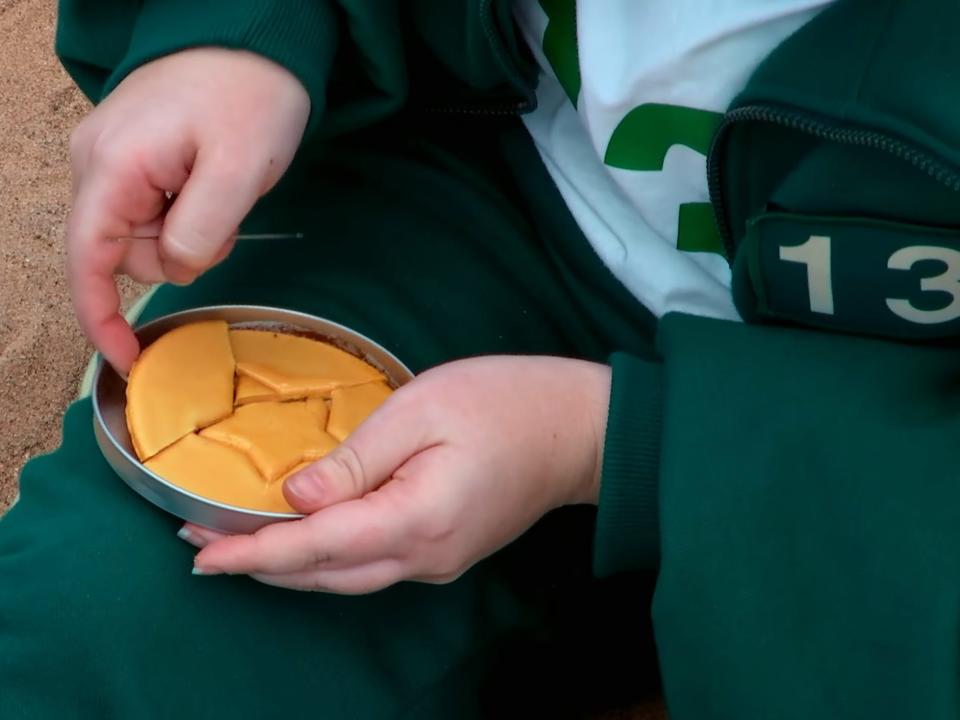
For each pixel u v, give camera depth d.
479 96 0.92
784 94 0.80
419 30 0.90
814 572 0.77
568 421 0.83
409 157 0.94
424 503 0.79
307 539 0.77
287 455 0.80
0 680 0.79
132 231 0.82
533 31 0.88
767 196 0.84
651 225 0.89
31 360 1.09
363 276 0.91
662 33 0.83
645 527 0.82
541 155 0.92
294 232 0.92
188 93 0.83
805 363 0.80
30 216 1.15
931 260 0.80
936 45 0.77
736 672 0.78
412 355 0.89
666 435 0.80
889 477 0.77
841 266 0.82
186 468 0.80
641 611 0.93
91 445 0.84
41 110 1.22
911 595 0.75
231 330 0.84
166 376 0.81
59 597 0.80
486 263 0.92
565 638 0.90
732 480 0.78
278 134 0.84
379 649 0.83
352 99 0.91
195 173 0.81
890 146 0.77
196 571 0.78
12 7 1.30
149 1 0.87
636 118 0.85
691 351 0.81
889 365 0.80
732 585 0.78
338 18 0.88
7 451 1.06
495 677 0.87
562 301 0.92
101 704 0.79
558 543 0.89
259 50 0.84
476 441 0.80
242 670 0.81
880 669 0.76
